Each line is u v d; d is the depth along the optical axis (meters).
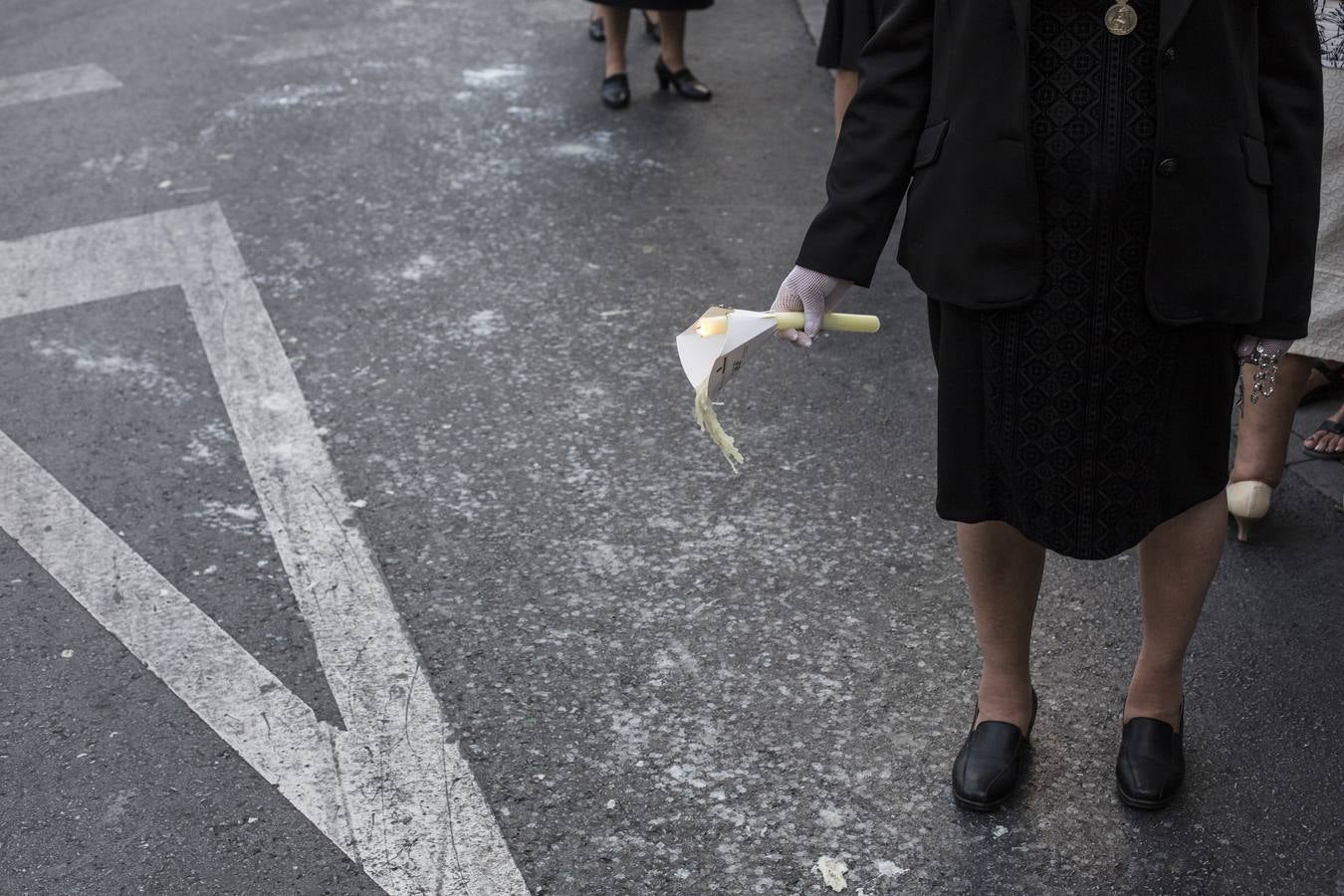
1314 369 3.75
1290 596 2.99
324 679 2.86
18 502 3.54
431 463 3.66
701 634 2.95
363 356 4.27
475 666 2.88
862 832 2.42
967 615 2.99
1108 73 1.93
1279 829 2.38
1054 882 2.30
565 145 6.18
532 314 4.52
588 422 3.85
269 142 6.31
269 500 3.52
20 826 2.48
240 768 2.62
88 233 5.32
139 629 3.03
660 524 3.36
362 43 8.01
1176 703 2.46
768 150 6.05
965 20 1.98
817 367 4.14
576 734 2.68
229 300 4.69
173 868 2.38
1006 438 2.15
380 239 5.18
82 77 7.52
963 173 2.02
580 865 2.36
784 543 3.27
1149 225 1.97
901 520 3.34
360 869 2.37
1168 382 2.07
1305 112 2.01
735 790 2.52
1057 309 2.03
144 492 3.57
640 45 7.89
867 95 2.13
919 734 2.65
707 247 5.02
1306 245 2.06
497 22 8.39
